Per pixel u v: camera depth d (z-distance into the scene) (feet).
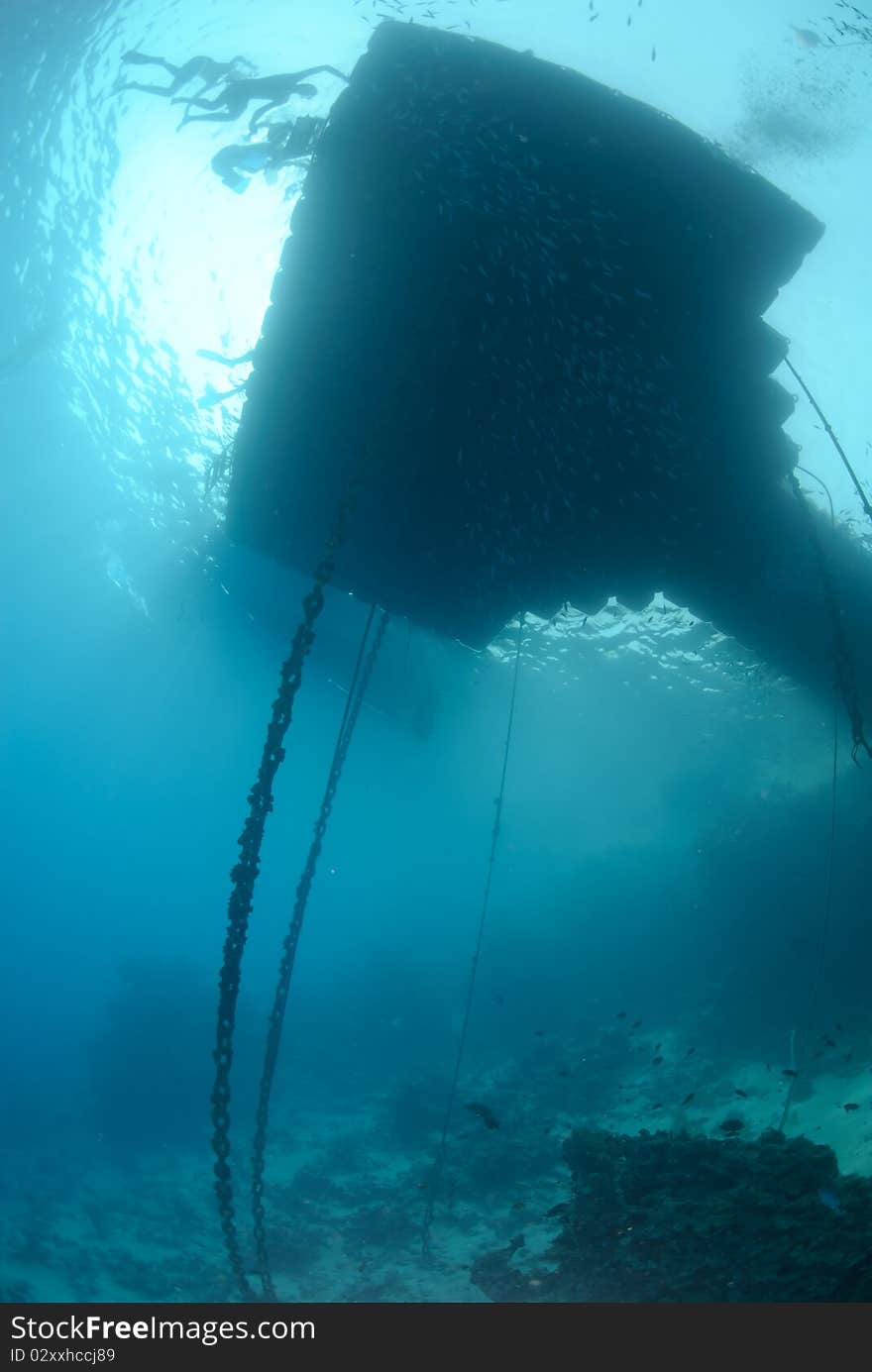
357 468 37.86
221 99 51.96
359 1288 36.11
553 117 34.88
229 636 87.86
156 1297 37.81
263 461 43.45
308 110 50.44
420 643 73.05
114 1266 41.70
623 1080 57.47
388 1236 41.63
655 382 39.24
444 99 34.99
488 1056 70.59
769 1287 23.99
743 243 36.94
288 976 34.09
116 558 84.12
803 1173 28.68
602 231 36.32
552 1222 38.93
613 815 97.45
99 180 58.18
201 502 71.31
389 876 115.03
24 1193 54.80
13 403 71.31
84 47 53.47
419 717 85.51
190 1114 67.72
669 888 81.66
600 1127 50.42
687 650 80.79
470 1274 34.42
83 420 71.46
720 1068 53.36
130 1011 75.87
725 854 73.92
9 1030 106.42
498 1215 42.32
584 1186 32.14
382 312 38.50
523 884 105.29
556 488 41.68
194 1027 76.89
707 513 43.19
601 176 35.45
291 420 41.75
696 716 84.74
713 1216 27.73
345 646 75.20
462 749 99.96
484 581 46.21
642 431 40.34
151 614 91.35
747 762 84.17
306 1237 42.96
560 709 91.66
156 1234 46.24
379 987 86.58
